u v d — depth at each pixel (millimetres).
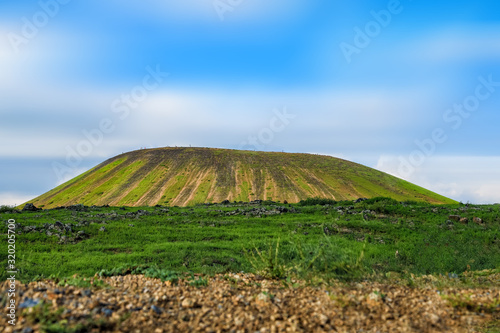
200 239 19141
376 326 6387
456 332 6242
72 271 12633
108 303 6625
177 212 27688
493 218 23062
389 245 17516
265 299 7340
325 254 10609
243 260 14164
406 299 7984
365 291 8539
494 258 15266
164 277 9711
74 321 5586
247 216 26344
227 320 6332
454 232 20078
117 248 16984
